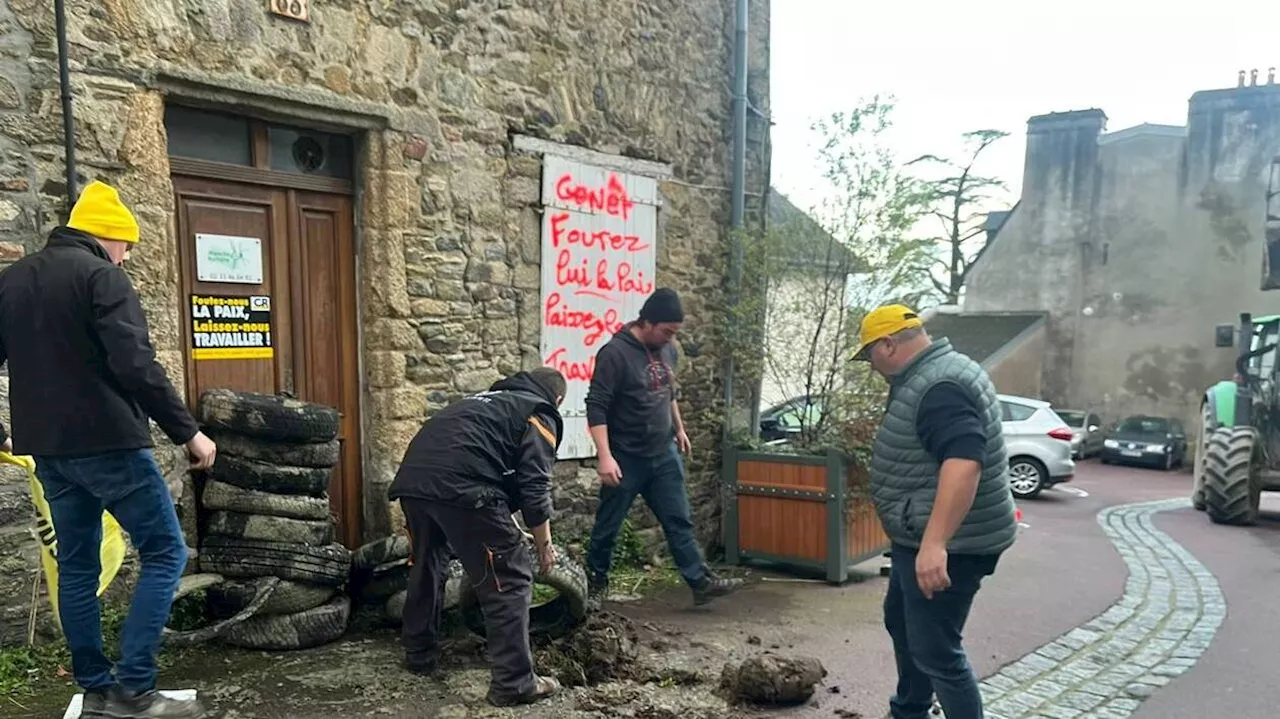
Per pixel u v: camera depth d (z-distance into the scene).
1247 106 20.00
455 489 3.20
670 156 6.09
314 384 4.46
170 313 3.79
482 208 4.94
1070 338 22.25
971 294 24.14
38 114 3.47
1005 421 13.16
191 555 3.79
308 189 4.40
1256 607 5.37
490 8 4.90
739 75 6.50
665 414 4.84
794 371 6.15
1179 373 20.75
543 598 4.71
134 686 2.81
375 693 3.30
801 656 4.07
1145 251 21.25
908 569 2.79
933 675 2.78
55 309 2.57
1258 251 19.92
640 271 5.90
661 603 5.02
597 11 5.51
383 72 4.45
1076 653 4.36
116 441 2.64
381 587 4.02
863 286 5.90
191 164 3.97
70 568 2.77
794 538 5.78
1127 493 13.90
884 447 2.84
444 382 4.80
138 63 3.66
